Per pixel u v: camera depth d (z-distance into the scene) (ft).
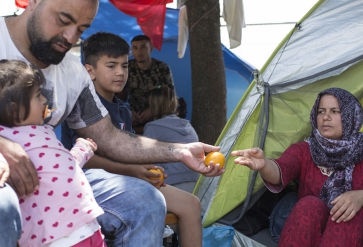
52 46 7.38
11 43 7.55
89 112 8.57
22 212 6.64
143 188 8.11
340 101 10.28
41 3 7.28
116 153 8.70
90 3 7.29
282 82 11.73
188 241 9.54
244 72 23.32
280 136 11.69
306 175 10.59
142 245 7.83
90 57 11.38
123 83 11.58
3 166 6.02
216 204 11.68
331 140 10.23
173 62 23.15
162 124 13.93
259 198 11.76
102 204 8.03
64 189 6.72
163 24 20.93
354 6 11.93
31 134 6.75
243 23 19.36
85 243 6.88
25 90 6.68
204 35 16.79
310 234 9.35
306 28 12.07
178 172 13.34
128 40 22.67
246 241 11.08
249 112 11.94
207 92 16.88
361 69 11.67
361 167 10.27
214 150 8.86
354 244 9.27
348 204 9.27
